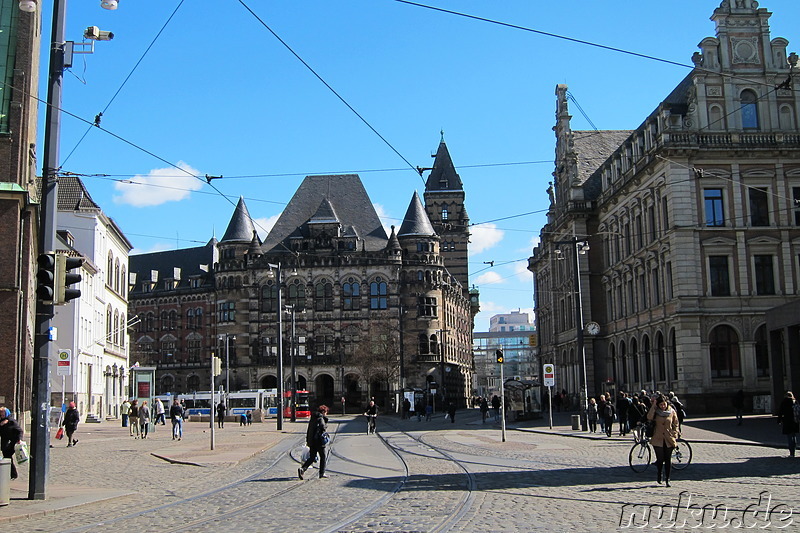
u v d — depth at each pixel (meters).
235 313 107.75
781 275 51.53
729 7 53.94
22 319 44.66
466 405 137.00
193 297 121.62
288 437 45.16
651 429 18.83
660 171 54.16
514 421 57.38
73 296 18.72
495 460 26.42
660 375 55.72
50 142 18.62
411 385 106.94
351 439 40.44
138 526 14.62
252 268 107.56
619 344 65.25
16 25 45.47
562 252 78.19
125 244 88.31
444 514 14.88
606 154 78.44
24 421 43.91
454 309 126.88
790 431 24.33
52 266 18.42
